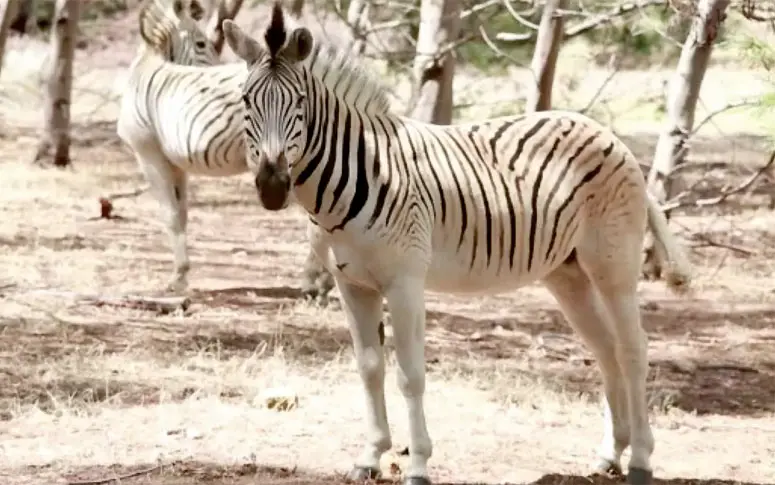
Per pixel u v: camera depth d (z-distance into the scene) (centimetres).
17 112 3456
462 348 1373
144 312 1451
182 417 1058
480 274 864
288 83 774
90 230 2011
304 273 1557
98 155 2888
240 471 916
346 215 805
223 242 2025
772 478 955
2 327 1344
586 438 1048
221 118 1398
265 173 762
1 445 972
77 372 1181
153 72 1473
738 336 1511
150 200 2367
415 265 818
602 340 919
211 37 1889
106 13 3762
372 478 892
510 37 1566
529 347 1400
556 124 895
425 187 833
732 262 1973
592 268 891
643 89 2802
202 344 1311
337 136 805
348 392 1159
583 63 2816
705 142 3003
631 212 892
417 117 1461
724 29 1834
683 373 1322
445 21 1468
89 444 980
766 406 1205
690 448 1039
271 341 1341
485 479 916
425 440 834
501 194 859
